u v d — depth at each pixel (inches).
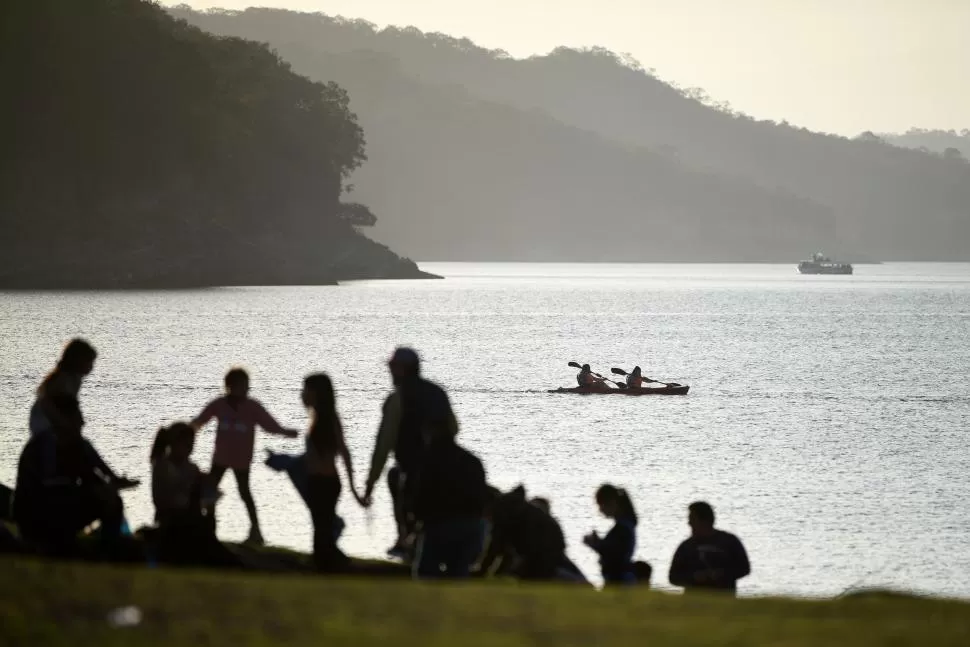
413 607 1038.4
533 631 957.2
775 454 5305.1
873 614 1056.8
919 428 6289.4
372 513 3644.2
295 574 1872.5
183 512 1760.6
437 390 1724.9
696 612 1050.1
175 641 905.5
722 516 3900.1
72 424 1758.1
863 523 3794.3
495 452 5319.9
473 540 1606.8
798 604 1093.8
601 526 3681.1
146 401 7047.2
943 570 3223.4
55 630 929.5
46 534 1733.5
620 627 976.3
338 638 922.1
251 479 4146.2
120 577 1121.4
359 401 7298.2
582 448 5447.8
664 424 6363.2
